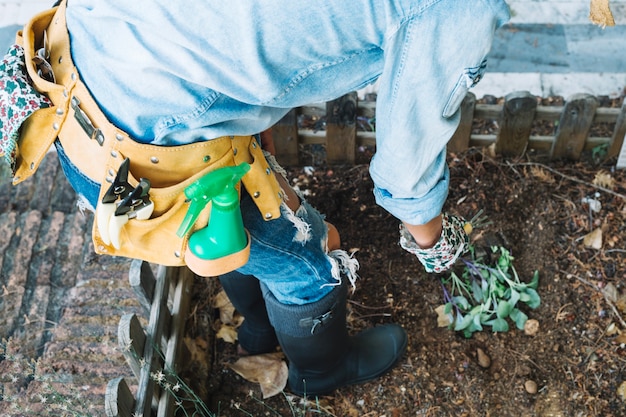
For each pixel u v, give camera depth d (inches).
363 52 42.7
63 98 47.5
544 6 130.8
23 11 135.2
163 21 41.0
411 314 94.0
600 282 95.0
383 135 44.9
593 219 100.1
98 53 44.8
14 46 51.0
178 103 44.3
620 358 89.2
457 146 105.6
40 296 95.2
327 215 102.5
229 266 52.3
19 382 87.3
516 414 86.7
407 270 97.4
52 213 103.7
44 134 50.0
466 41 39.0
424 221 50.5
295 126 101.5
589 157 106.3
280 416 87.2
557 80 121.1
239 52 41.4
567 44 125.8
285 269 61.5
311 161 108.4
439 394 87.9
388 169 46.3
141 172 47.4
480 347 91.5
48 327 93.0
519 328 92.4
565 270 96.4
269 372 89.0
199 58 42.0
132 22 42.0
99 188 50.3
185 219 48.7
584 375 88.6
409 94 41.4
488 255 97.1
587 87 120.0
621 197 101.5
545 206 101.6
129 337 70.5
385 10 38.7
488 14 38.3
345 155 105.3
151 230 50.8
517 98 96.6
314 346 74.5
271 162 58.5
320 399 87.7
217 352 92.7
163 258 53.2
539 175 103.6
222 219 50.0
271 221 55.9
